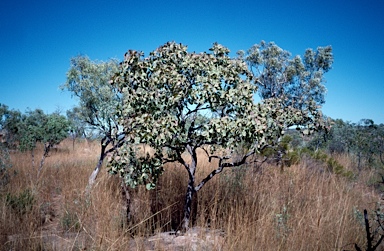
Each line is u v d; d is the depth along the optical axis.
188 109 4.26
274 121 3.95
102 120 6.88
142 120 3.81
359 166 10.88
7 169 7.73
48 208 5.86
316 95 18.42
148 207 5.44
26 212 5.12
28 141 9.20
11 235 4.52
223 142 4.03
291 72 18.16
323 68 19.12
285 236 4.39
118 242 4.13
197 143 4.36
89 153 14.12
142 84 4.21
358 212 5.13
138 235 4.45
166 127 3.71
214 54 4.63
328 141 14.48
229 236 4.25
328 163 9.15
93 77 7.22
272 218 4.80
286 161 8.44
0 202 5.39
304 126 4.42
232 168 7.09
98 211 5.06
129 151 4.11
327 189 6.64
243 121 3.76
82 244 4.22
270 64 18.38
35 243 4.18
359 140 12.82
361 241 4.43
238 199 5.59
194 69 4.21
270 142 3.99
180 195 5.87
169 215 5.29
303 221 4.83
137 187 6.30
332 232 4.50
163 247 4.09
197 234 4.59
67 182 7.20
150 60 4.45
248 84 4.19
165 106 4.01
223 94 3.94
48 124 8.76
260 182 6.90
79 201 5.59
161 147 4.35
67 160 11.25
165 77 4.02
